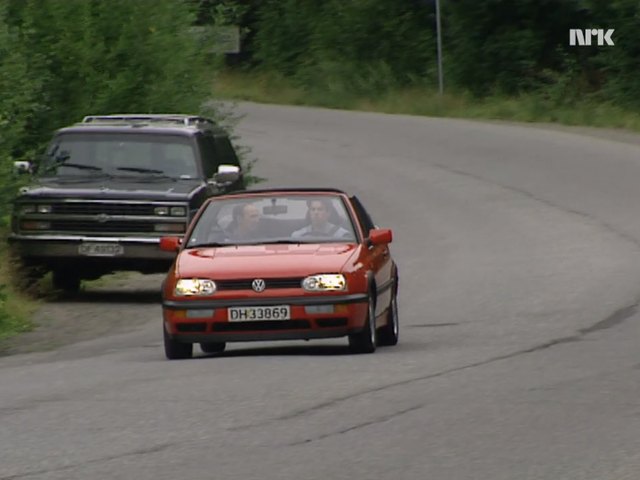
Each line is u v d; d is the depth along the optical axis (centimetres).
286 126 11544
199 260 3434
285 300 3319
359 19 14488
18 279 4959
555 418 2347
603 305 4275
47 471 2023
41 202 4934
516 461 2036
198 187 4984
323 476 1959
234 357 3359
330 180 8512
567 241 6028
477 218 6931
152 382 2867
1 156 4712
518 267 5412
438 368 2988
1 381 3047
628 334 3588
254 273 3341
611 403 2480
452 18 13088
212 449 2147
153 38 6594
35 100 6100
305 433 2256
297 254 3416
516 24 12775
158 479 1959
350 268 3359
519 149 9356
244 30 7356
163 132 5125
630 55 11369
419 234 6581
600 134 10000
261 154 9769
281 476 1964
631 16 11419
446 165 8875
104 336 4194
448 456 2077
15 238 4950
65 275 5159
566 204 7138
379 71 13800
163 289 3425
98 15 6575
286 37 15475
